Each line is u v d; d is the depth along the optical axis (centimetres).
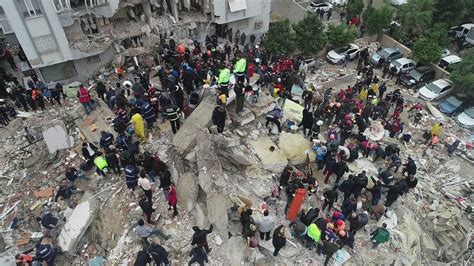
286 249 1513
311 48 3406
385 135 2456
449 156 2598
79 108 2191
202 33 3100
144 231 1416
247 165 1722
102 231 1556
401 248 1689
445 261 2019
